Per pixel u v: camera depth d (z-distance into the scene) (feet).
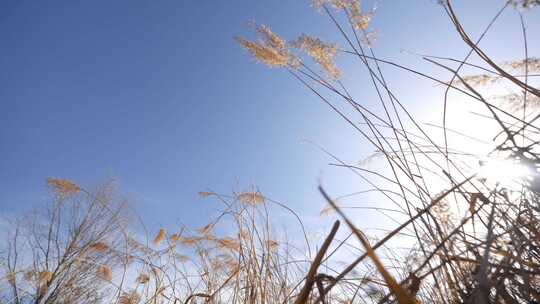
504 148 5.02
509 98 6.86
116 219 12.44
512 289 3.84
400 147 6.96
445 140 6.40
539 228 4.18
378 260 1.41
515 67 7.10
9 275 17.46
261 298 7.27
